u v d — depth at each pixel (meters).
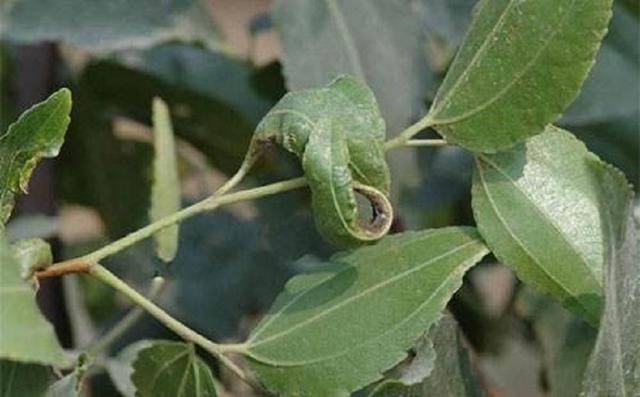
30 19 0.61
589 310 0.45
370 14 0.57
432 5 0.62
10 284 0.39
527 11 0.44
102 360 0.57
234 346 0.45
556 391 0.54
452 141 0.45
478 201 0.45
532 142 0.46
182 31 0.62
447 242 0.45
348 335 0.45
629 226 0.44
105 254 0.44
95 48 0.61
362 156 0.43
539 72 0.44
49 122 0.44
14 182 0.44
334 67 0.56
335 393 0.44
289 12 0.56
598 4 0.44
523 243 0.45
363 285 0.45
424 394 0.46
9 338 0.38
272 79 0.63
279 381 0.45
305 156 0.43
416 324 0.44
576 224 0.45
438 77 0.62
